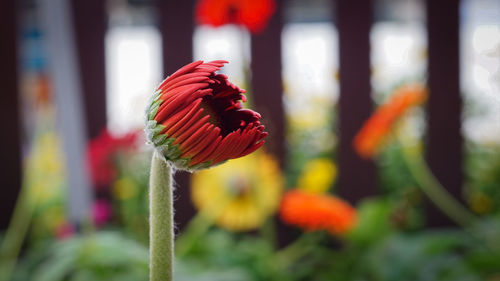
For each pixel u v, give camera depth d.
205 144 0.62
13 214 1.71
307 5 1.97
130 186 1.66
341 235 1.61
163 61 1.78
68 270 1.40
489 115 2.06
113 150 1.53
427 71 1.77
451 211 1.75
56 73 1.56
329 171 1.72
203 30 1.80
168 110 0.63
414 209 1.83
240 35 1.60
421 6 1.77
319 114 2.00
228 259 1.51
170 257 0.65
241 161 1.62
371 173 1.78
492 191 1.91
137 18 2.10
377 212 1.60
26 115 1.80
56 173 1.80
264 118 1.77
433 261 1.51
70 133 1.55
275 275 1.52
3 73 1.73
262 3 1.52
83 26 1.77
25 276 1.57
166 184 0.66
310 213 1.49
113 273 1.39
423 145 1.80
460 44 1.76
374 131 1.56
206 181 1.61
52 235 1.76
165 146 0.63
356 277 1.56
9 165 1.72
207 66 0.66
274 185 1.62
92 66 1.77
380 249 1.55
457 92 1.76
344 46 1.78
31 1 1.91
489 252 1.53
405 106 1.54
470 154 2.02
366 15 1.78
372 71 1.78
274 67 1.77
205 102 0.69
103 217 1.61
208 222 1.59
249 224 1.61
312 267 1.66
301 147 1.97
